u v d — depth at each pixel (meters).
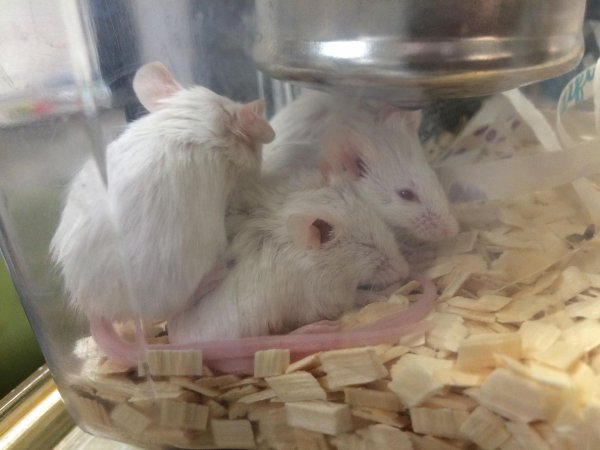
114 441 0.12
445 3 0.09
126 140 0.10
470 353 0.09
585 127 0.14
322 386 0.10
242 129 0.11
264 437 0.11
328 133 0.11
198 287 0.10
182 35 0.11
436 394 0.09
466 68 0.09
